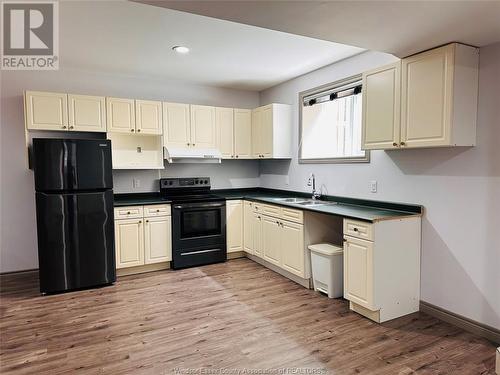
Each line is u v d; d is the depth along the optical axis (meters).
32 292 3.56
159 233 4.24
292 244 3.73
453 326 2.75
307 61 3.88
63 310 3.11
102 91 4.41
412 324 2.78
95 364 2.25
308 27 2.23
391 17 2.07
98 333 2.67
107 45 3.34
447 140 2.46
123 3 2.46
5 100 3.93
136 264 4.11
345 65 3.79
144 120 4.35
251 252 4.59
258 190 5.58
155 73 4.39
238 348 2.43
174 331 2.69
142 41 3.23
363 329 2.70
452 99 2.43
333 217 3.72
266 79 4.71
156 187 4.82
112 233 3.80
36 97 3.76
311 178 4.35
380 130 2.98
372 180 3.48
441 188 2.82
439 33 2.29
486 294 2.56
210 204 4.52
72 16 2.68
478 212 2.58
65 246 3.55
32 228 4.11
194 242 4.43
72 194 3.57
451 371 2.15
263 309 3.10
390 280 2.84
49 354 2.37
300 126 4.57
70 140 3.54
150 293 3.52
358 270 2.88
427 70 2.58
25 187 4.05
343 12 1.99
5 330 2.73
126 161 4.52
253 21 2.13
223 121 4.93
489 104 2.49
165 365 2.23
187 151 4.63
